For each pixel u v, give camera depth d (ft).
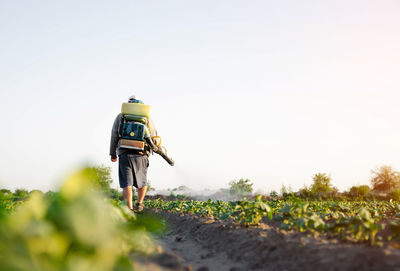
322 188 68.44
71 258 5.55
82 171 5.74
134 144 21.30
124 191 21.35
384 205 34.99
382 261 9.16
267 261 11.83
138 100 22.75
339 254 10.43
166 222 27.07
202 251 15.43
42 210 5.92
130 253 10.05
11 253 5.15
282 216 17.03
